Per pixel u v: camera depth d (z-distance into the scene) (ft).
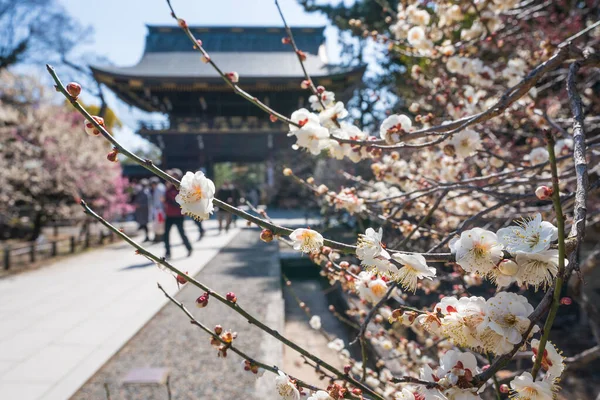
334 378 3.96
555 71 11.38
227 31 102.63
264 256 30.17
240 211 2.96
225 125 84.74
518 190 9.07
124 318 16.02
